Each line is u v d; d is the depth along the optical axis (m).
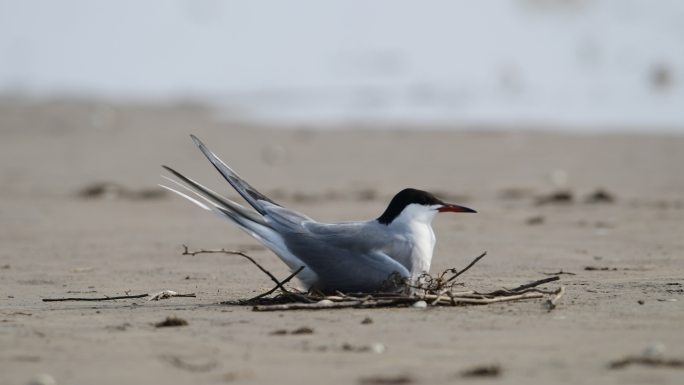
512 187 17.83
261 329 7.55
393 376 6.16
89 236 13.87
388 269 8.70
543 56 34.56
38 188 18.80
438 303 8.45
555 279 8.95
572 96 29.97
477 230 13.81
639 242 12.60
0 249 12.88
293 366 6.45
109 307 8.78
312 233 8.91
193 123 27.23
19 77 33.66
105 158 22.42
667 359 6.50
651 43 34.84
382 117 27.56
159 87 32.56
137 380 6.16
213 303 8.95
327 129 25.89
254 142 24.12
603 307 8.35
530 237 13.16
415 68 33.78
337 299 8.54
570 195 16.28
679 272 10.46
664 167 19.55
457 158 21.33
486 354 6.73
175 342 7.16
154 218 15.51
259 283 10.22
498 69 33.16
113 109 29.42
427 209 9.00
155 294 9.31
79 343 7.17
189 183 9.05
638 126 25.33
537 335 7.27
